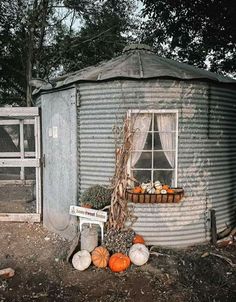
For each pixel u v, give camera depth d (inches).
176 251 238.1
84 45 729.0
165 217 240.5
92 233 219.0
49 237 268.1
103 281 194.5
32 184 366.9
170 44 577.3
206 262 218.5
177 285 189.9
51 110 277.1
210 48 522.9
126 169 231.6
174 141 237.0
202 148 247.4
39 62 695.1
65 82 247.0
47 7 670.5
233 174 276.5
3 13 661.9
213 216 250.1
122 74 226.5
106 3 730.8
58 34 732.0
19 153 333.4
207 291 184.2
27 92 643.5
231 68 546.3
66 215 263.4
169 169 238.5
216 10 454.3
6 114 291.7
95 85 240.1
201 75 234.2
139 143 234.4
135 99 232.5
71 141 253.0
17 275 202.4
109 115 237.8
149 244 239.9
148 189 230.7
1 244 251.9
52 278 198.8
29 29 658.8
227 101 261.3
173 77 226.7
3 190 375.2
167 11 503.8
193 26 508.7
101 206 234.5
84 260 208.1
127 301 173.6
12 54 695.1
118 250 216.4
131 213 237.0
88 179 249.4
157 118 234.8
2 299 174.9
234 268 212.1
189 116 239.1
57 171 272.5
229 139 267.6
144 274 201.6
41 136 299.9
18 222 304.2
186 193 243.0
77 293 181.8
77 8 713.0
